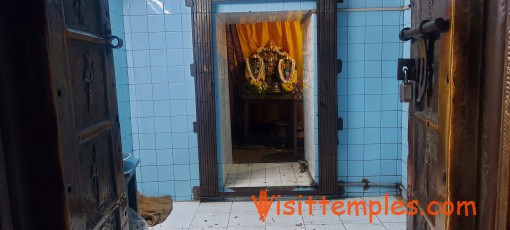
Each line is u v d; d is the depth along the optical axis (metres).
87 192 0.96
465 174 0.78
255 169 3.88
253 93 4.50
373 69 3.11
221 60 3.36
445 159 0.82
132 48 3.10
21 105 0.74
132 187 2.19
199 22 2.99
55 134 0.75
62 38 0.81
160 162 3.24
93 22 1.08
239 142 4.97
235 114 4.89
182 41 3.09
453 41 0.75
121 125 2.95
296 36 4.49
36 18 0.73
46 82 0.74
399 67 1.15
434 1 0.91
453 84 0.76
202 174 3.19
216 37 3.10
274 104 5.02
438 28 0.81
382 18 3.04
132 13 3.06
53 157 0.76
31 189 0.76
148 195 3.27
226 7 3.03
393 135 3.20
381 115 3.17
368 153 3.22
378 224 2.71
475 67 0.75
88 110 1.00
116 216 1.20
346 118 3.18
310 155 3.54
